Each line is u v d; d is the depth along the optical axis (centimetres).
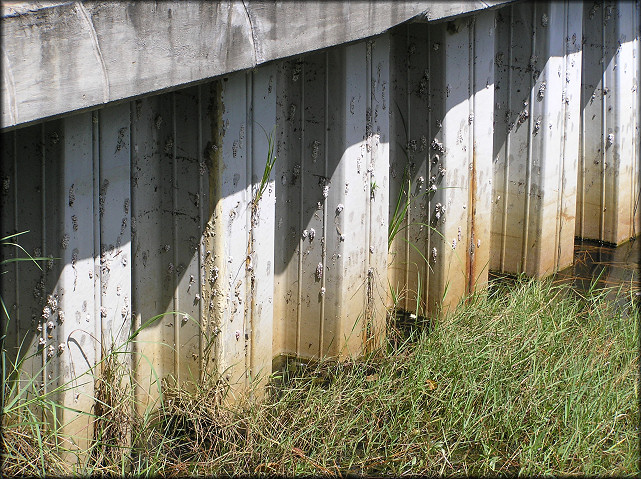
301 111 439
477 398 399
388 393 405
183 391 395
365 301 470
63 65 268
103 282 358
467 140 510
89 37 275
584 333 452
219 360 395
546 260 591
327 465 363
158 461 353
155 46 298
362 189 453
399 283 527
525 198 581
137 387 394
